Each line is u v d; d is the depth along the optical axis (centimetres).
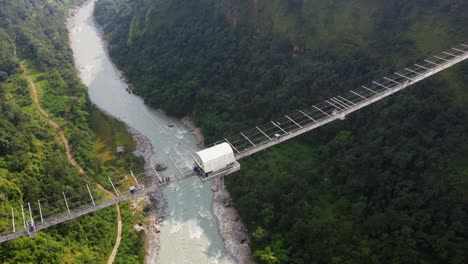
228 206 8244
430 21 7800
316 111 8019
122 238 7344
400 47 7938
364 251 6103
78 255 6359
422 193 6359
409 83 6950
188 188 8769
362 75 8269
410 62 7650
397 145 7050
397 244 6016
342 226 6681
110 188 8331
